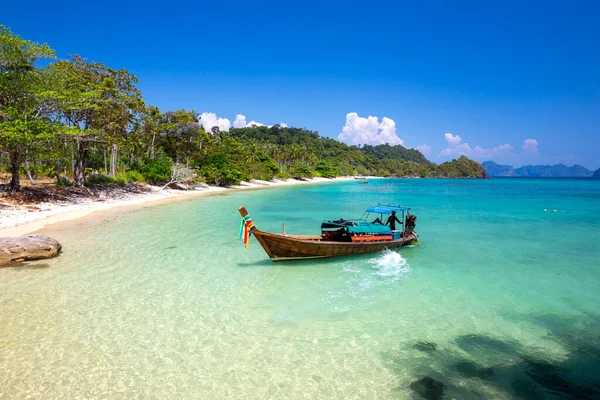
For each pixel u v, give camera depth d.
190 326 9.57
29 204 28.98
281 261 15.59
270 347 8.57
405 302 11.47
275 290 12.42
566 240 21.28
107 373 7.39
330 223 17.02
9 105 28.25
